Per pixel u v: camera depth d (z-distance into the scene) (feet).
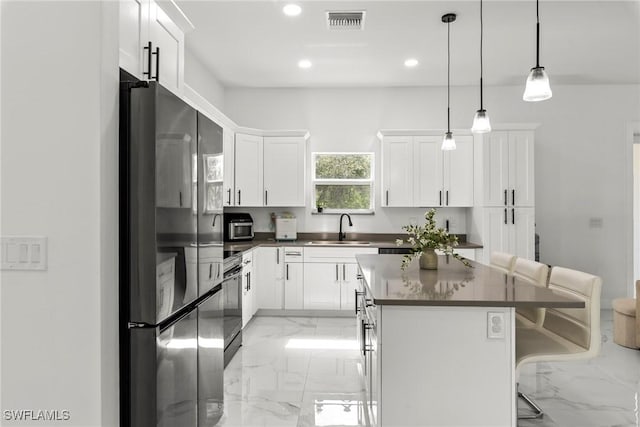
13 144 5.03
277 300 15.39
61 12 4.99
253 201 15.99
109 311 5.13
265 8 10.41
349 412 8.07
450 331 5.94
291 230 16.62
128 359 5.40
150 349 5.30
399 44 12.67
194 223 6.47
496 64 14.46
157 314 5.27
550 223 16.87
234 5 10.27
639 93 16.67
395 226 17.15
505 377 5.91
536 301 5.74
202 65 14.48
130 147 5.26
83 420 4.99
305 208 17.34
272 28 11.57
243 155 15.57
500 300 5.79
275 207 17.42
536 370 10.28
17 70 5.03
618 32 11.85
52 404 5.01
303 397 8.73
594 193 16.83
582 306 5.62
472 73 15.42
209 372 7.23
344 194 17.54
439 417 5.95
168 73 7.22
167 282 5.54
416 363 5.96
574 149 16.85
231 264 11.10
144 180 5.24
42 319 5.02
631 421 7.70
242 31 11.76
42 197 5.00
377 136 17.19
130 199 5.27
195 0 10.04
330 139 17.31
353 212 17.25
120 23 5.42
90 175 4.97
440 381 5.94
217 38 12.25
